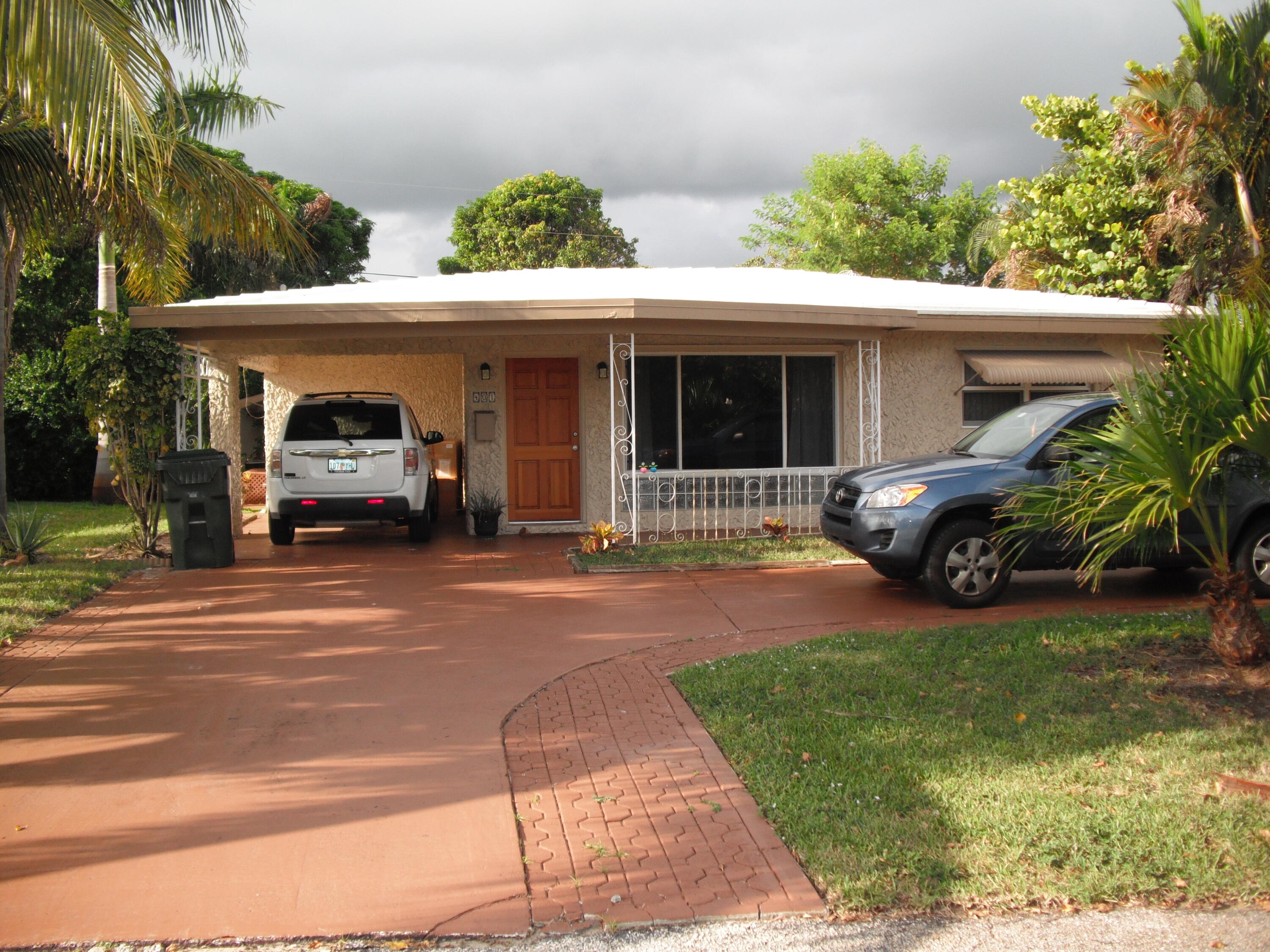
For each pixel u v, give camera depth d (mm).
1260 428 5406
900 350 13391
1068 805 4422
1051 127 22656
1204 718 5488
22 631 7738
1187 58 16328
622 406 12133
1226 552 6082
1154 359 6188
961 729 5383
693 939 3578
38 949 3482
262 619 8250
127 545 11883
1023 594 9117
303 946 3537
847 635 7375
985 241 26688
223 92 12695
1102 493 5750
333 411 11656
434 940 3582
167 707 6000
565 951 3512
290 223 12031
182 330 11148
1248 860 3963
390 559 11250
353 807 4602
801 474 13297
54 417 20297
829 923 3680
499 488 12977
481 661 6996
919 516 8305
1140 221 20812
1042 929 3629
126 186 10156
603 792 4758
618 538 11234
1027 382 12656
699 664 6742
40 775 4969
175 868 4043
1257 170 16422
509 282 14258
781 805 4508
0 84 8867
